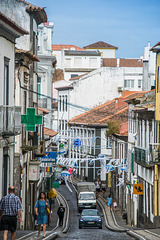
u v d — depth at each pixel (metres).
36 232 26.38
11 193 17.84
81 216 44.66
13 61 27.11
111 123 66.00
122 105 81.62
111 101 91.56
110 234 31.59
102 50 136.12
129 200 52.06
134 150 47.88
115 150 67.62
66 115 99.12
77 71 120.31
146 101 44.66
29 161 38.38
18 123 25.72
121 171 60.00
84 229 42.47
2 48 24.36
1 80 24.14
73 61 122.44
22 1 37.88
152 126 41.84
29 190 38.59
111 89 96.12
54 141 64.00
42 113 49.50
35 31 41.19
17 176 32.59
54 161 45.72
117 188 64.50
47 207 24.08
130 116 56.06
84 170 86.62
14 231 17.77
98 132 79.75
